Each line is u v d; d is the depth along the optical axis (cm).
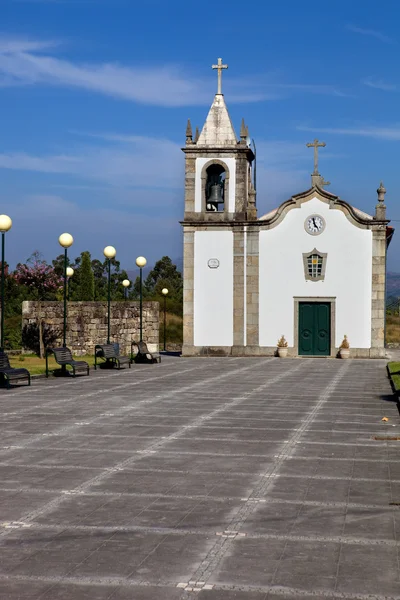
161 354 4244
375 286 3897
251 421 1644
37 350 3938
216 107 4034
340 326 3922
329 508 935
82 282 5909
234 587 681
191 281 4006
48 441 1384
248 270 3972
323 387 2395
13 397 2062
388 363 3312
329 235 3925
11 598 655
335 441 1398
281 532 838
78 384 2436
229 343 3984
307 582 693
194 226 3994
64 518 889
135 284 8844
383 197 3897
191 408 1856
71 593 666
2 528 850
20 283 5325
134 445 1348
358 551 775
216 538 817
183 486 1045
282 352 3903
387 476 1111
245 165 3975
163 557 757
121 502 960
